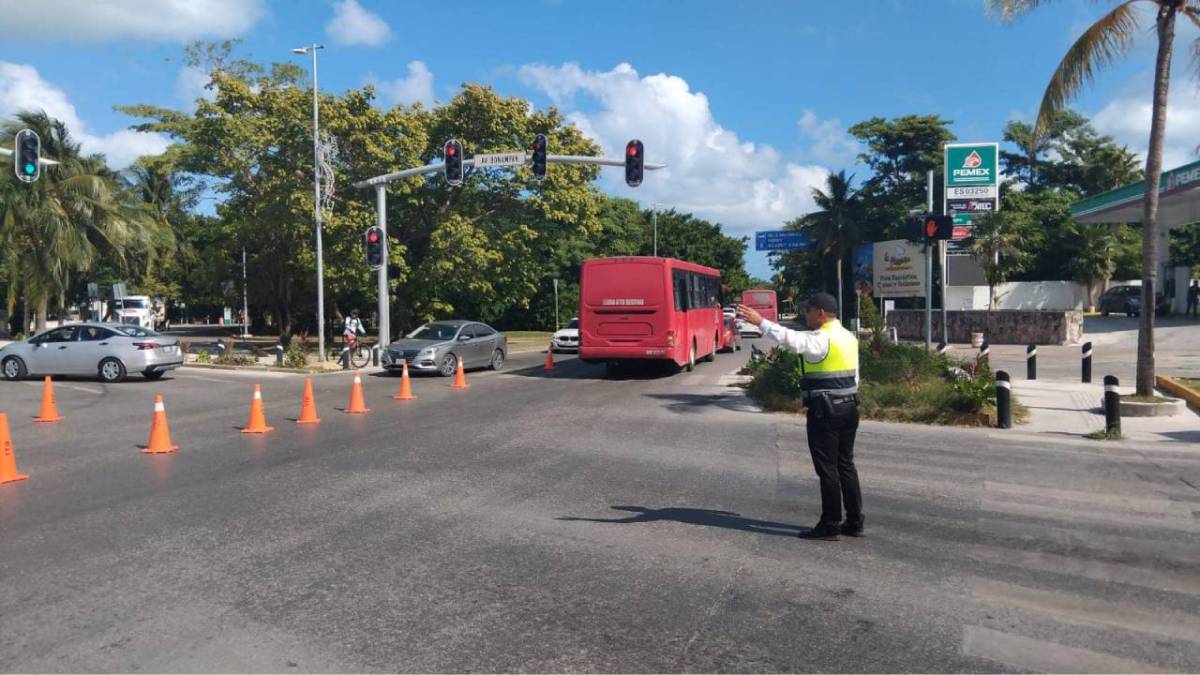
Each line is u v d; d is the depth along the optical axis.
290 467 9.47
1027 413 13.46
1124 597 5.24
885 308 48.94
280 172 30.59
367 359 26.94
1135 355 24.92
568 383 19.59
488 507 7.56
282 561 5.96
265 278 38.12
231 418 13.74
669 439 11.42
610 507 7.56
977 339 29.34
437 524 6.97
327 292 34.53
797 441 11.23
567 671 4.19
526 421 13.20
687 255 72.50
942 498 7.92
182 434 12.00
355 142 30.81
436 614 4.93
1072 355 25.70
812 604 5.10
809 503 7.71
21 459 10.04
